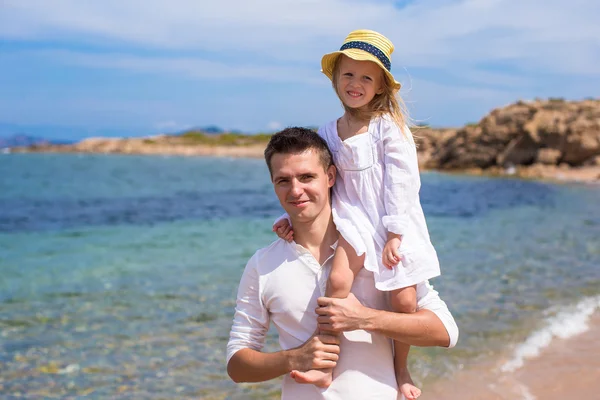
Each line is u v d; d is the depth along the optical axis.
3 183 28.83
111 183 28.95
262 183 29.11
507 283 7.86
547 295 7.22
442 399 4.24
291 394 2.37
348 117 2.72
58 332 5.91
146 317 6.40
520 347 5.34
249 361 2.38
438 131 45.19
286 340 2.42
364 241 2.43
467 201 19.95
